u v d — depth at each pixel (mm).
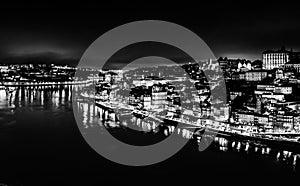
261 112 194250
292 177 102125
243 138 149500
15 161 112250
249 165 111875
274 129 167750
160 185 93375
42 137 147625
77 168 105125
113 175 99438
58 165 107812
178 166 108625
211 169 106938
